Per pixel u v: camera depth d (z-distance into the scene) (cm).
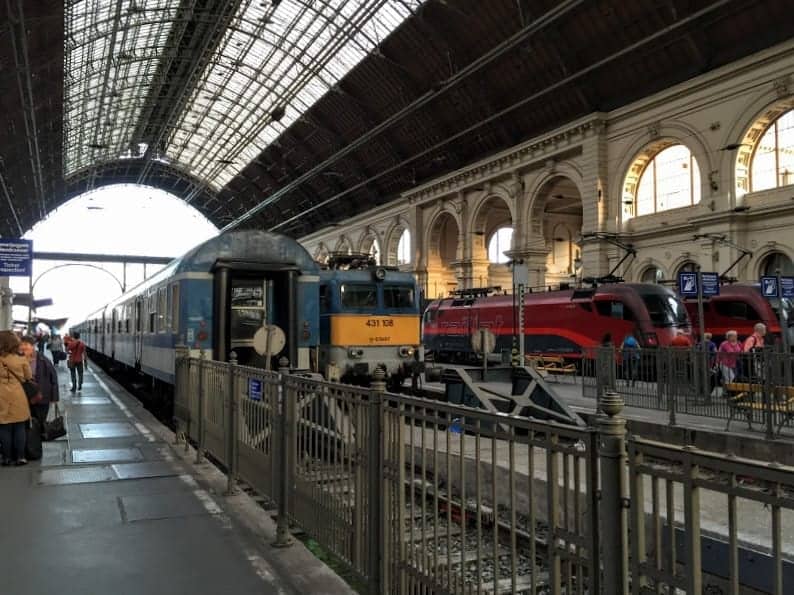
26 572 523
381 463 436
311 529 543
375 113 4859
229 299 1354
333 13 3981
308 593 485
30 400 934
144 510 693
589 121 3456
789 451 979
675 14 2827
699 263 3019
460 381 1233
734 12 2719
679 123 3081
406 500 443
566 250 4847
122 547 582
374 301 1848
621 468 270
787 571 515
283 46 4519
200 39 4584
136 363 1992
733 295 2636
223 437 813
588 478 278
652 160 3338
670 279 3169
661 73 3161
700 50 2922
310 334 1398
